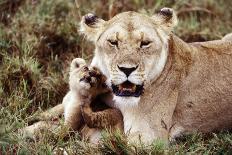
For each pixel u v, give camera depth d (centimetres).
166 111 1066
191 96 1091
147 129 1052
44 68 1302
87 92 1116
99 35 1063
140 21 1027
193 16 1522
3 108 1107
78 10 1419
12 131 1038
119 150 1011
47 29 1364
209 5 1534
